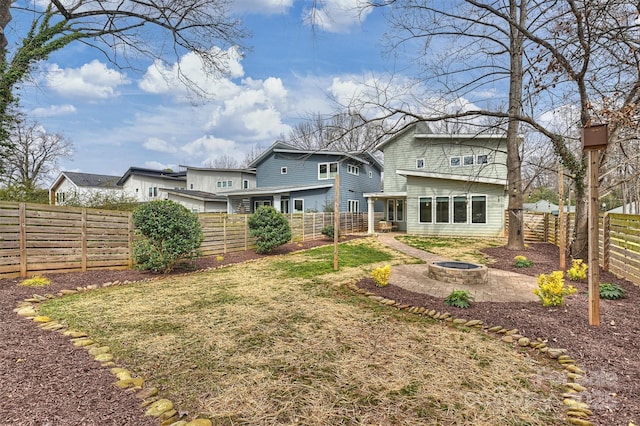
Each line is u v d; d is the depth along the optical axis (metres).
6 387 2.44
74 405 2.27
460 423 2.25
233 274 7.46
